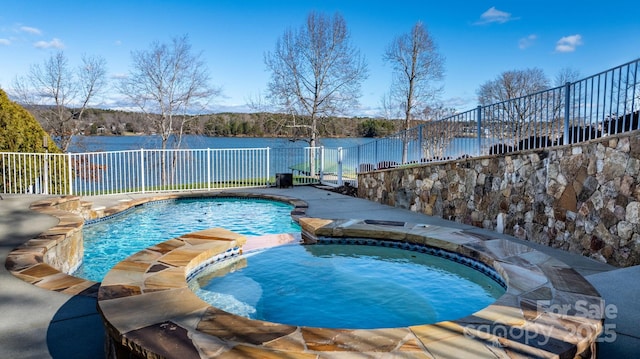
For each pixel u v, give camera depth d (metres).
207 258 5.08
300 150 17.42
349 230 6.60
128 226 9.08
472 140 7.89
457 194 8.12
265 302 4.39
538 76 25.22
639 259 4.73
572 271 4.21
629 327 3.16
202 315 3.04
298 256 6.08
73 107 22.62
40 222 6.81
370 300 4.44
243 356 2.43
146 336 2.67
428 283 4.98
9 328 3.28
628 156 4.84
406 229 6.49
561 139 6.13
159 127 22.80
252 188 14.05
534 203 6.39
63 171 12.13
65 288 4.14
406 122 23.16
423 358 2.43
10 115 10.90
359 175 11.97
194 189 13.45
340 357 2.44
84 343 3.08
